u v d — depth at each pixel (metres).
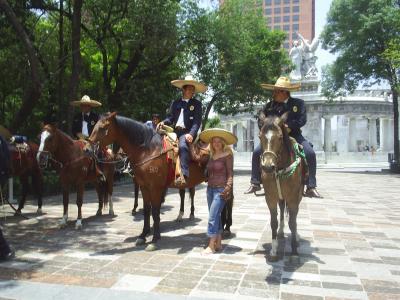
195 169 8.62
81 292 5.58
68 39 21.98
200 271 6.52
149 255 7.42
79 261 7.02
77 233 9.18
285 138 6.53
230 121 56.50
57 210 12.29
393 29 30.30
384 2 30.72
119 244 8.22
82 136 10.23
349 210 13.11
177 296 5.44
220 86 30.34
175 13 21.62
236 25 28.73
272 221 7.02
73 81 16.58
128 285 5.86
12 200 13.80
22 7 16.73
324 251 7.86
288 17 106.62
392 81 32.47
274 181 6.61
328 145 48.09
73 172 9.55
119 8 20.77
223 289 5.74
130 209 12.59
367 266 6.93
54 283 5.93
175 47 22.06
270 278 6.22
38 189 11.69
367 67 32.69
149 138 7.96
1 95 22.69
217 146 7.53
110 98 22.52
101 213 11.47
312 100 45.38
